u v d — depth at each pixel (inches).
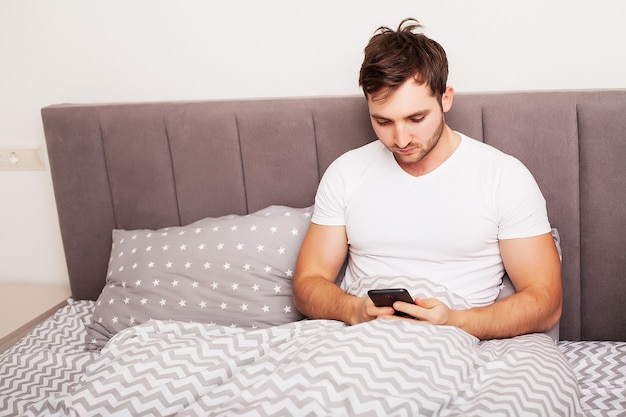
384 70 48.7
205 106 67.1
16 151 79.4
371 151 58.4
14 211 82.9
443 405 42.7
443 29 63.8
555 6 60.4
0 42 76.5
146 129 68.9
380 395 42.0
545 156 59.2
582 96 57.5
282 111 64.8
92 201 72.6
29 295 79.4
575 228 60.0
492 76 63.9
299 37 67.9
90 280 75.3
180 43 71.7
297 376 43.3
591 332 61.8
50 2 73.8
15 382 56.6
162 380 47.0
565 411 43.9
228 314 61.1
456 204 53.9
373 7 64.8
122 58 73.9
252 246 62.2
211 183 68.7
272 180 67.0
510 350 48.4
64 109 70.8
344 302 53.1
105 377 47.0
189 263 63.1
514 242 52.9
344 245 59.5
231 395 44.9
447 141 54.7
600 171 58.1
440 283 54.9
